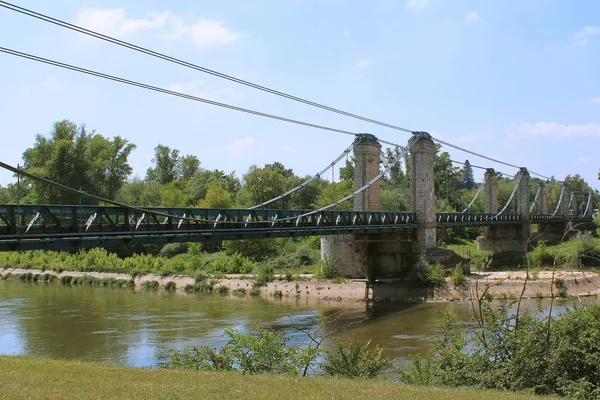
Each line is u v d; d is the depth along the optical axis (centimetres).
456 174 9712
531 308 3403
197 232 2600
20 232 1891
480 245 7706
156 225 2438
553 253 5931
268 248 6644
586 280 4322
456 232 8938
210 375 1364
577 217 9475
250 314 3588
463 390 1296
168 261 6197
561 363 1348
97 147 7050
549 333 1401
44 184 6588
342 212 3869
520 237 7600
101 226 2186
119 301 4259
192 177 10712
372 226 4062
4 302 4219
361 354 1692
